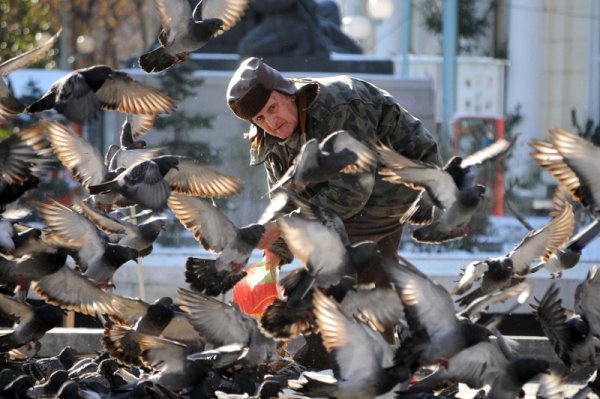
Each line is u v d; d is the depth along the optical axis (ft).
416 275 29.19
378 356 29.04
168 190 34.12
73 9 183.52
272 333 32.71
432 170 34.55
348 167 32.22
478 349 29.43
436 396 31.78
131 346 34.96
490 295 34.14
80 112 34.40
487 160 36.65
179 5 36.06
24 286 38.47
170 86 98.63
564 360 32.86
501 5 169.07
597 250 82.94
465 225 34.94
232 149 98.43
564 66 173.99
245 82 37.81
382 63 110.42
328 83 39.40
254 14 110.93
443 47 132.98
